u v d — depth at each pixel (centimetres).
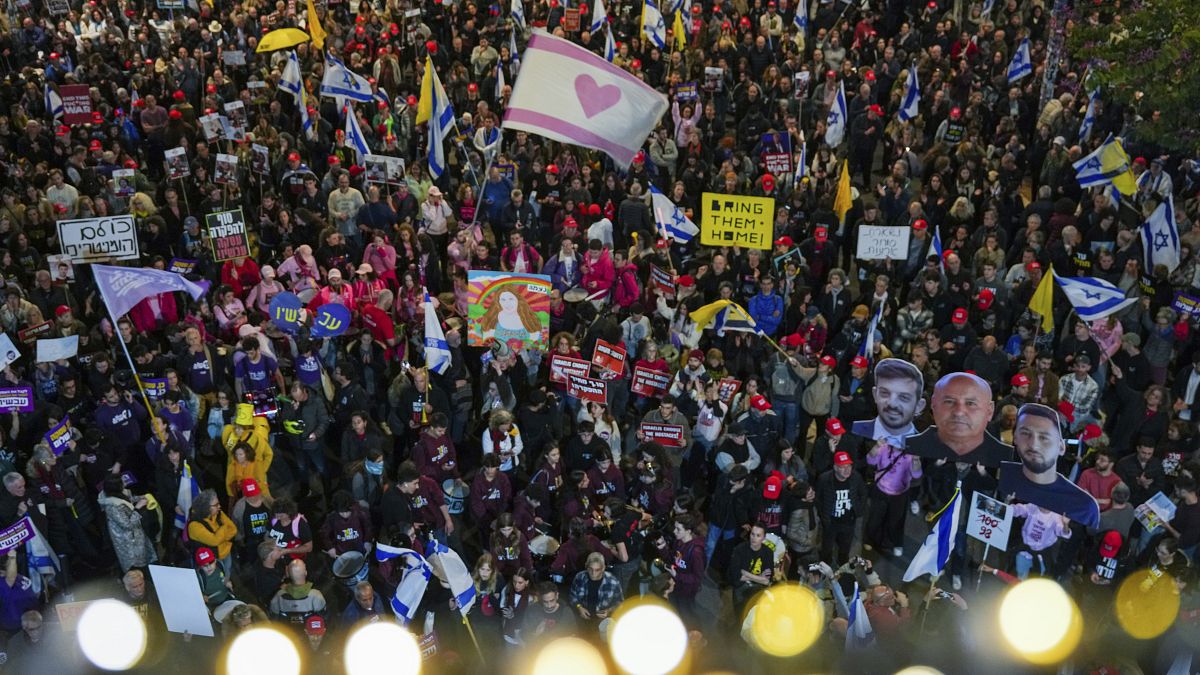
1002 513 1084
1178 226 1684
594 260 1516
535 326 1320
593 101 1273
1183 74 1770
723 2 2558
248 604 1069
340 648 1033
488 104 2211
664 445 1272
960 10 2541
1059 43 2089
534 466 1330
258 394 1316
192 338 1343
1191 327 1495
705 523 1251
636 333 1457
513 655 1059
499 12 2550
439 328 1293
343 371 1326
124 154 1934
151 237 1688
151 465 1301
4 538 1087
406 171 1894
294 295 1387
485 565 1070
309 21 2341
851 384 1345
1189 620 1038
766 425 1271
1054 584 1124
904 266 1653
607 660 1048
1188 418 1406
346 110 2086
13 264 1573
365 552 1159
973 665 1084
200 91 2294
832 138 1992
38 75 2277
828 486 1185
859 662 1020
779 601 1055
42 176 1792
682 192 1766
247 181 1905
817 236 1639
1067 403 1311
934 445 1192
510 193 1788
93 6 2612
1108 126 2042
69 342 1325
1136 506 1216
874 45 2369
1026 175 2177
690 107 1980
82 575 1245
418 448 1240
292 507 1123
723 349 1476
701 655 1084
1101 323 1421
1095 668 1016
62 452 1197
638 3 2564
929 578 1255
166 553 1249
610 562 1137
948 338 1451
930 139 2133
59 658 1032
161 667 1055
